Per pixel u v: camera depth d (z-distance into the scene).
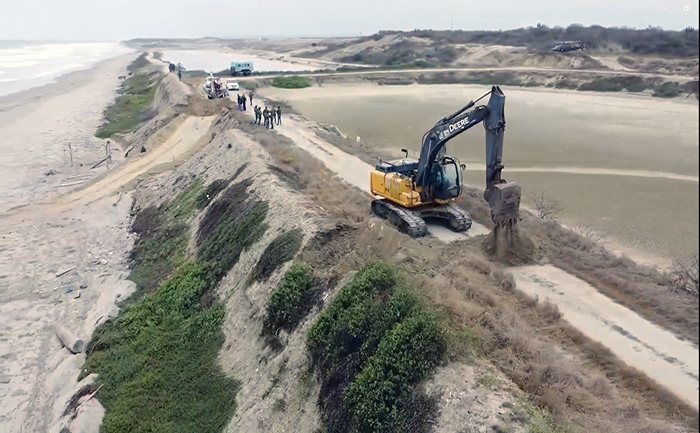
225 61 176.00
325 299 19.75
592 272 20.88
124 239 37.66
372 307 16.64
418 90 87.12
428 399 13.27
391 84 93.94
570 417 12.41
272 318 20.92
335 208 27.12
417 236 23.95
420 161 24.64
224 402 19.80
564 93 78.38
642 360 14.89
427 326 14.56
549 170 40.44
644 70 75.31
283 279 21.98
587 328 16.77
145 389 21.53
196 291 26.53
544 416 12.16
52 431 21.09
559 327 16.72
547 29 130.38
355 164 37.09
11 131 71.62
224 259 27.23
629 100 68.69
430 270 20.05
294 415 16.98
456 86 90.81
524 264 21.91
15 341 27.33
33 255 36.06
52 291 31.75
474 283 19.05
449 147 47.75
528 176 39.12
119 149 62.81
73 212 42.66
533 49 112.44
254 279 23.70
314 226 24.20
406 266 20.12
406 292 16.44
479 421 12.10
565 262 21.95
